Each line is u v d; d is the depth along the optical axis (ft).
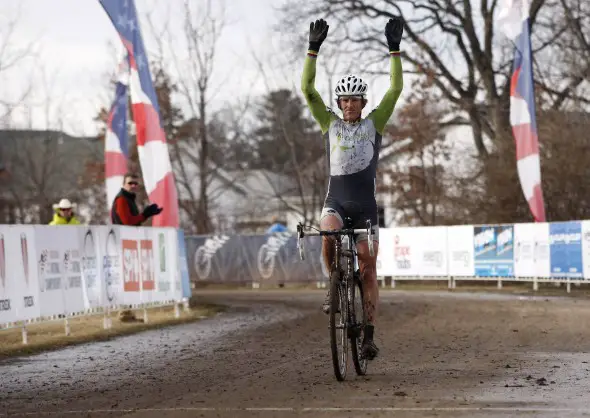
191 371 48.57
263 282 161.68
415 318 83.92
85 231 70.79
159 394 40.37
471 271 139.74
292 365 50.01
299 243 43.57
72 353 59.00
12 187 286.46
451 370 46.52
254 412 34.53
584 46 181.78
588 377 42.88
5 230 59.72
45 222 278.46
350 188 44.50
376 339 65.05
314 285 164.96
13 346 61.77
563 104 175.52
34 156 299.58
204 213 225.97
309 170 244.83
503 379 42.65
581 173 157.58
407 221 203.21
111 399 39.34
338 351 42.93
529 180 127.34
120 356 56.85
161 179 95.61
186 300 94.63
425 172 202.08
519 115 127.34
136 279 80.59
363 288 45.32
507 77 202.28
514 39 126.21
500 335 66.44
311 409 34.86
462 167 196.95
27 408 37.47
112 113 104.01
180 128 225.35
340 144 44.39
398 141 207.31
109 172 104.12
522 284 147.95
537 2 187.11
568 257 122.93
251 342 64.03
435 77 203.21
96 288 72.28
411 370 46.88
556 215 160.97
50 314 64.95
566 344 59.62
